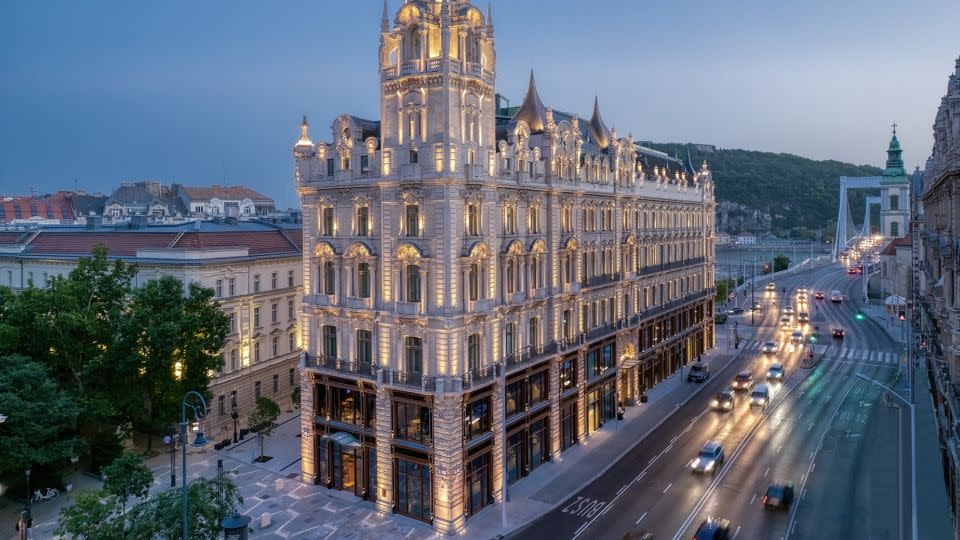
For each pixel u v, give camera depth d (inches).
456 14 1934.1
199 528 1391.5
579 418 2516.0
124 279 2453.2
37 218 6825.8
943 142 2007.9
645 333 3243.1
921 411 2795.3
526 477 2203.5
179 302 2330.2
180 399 2298.2
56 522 1883.6
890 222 7076.8
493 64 2052.2
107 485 1569.9
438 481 1851.6
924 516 1817.2
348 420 2101.4
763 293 7047.2
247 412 2751.0
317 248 2129.7
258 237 3016.7
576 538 1781.5
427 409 1888.5
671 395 3211.1
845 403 2992.1
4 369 1966.0
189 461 2347.4
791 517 1846.7
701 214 4121.6
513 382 2137.1
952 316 1670.8
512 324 2162.9
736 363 3905.0
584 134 3029.0
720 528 1763.0
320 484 2161.7
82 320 2166.6
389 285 1982.0
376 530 1850.4
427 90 1891.0
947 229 1838.1
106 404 2155.5
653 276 3307.1
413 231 1945.1
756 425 2711.6
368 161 2038.6
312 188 2153.1
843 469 2193.7
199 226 2933.1
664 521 1857.8
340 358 2106.3
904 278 5088.6
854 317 5482.3
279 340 2962.6
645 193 3213.6
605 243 2763.3
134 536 1355.8
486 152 1999.3
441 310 1860.2
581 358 2514.8
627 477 2193.7
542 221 2321.6
